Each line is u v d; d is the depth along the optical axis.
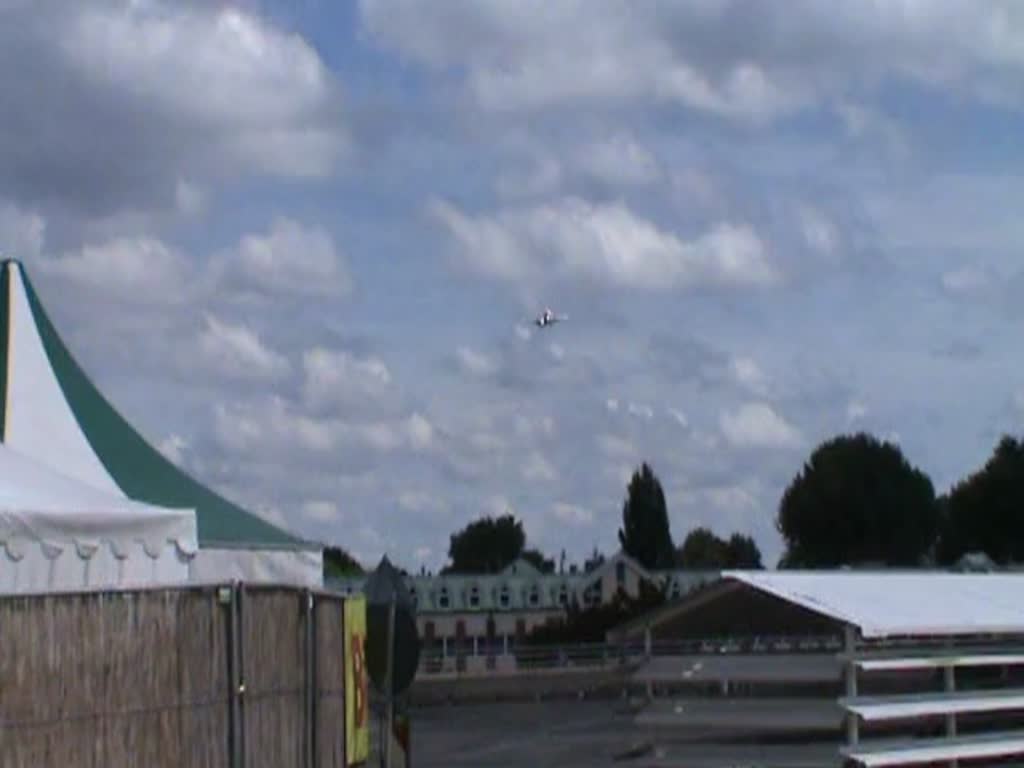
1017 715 29.67
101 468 37.97
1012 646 28.25
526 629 157.75
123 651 21.02
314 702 26.59
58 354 39.88
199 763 22.48
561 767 29.41
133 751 21.09
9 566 26.23
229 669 23.33
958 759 27.33
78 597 20.17
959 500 177.25
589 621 134.75
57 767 19.62
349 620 28.72
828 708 25.27
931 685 28.05
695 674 26.22
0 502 26.48
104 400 40.19
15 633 19.03
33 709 19.27
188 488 39.25
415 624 30.16
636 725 26.91
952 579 29.83
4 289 39.25
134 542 28.53
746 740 25.98
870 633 24.52
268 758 24.61
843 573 28.48
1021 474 172.75
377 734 35.66
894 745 25.86
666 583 151.88
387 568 30.33
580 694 90.75
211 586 23.02
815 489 177.50
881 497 174.88
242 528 38.59
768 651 26.67
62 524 27.06
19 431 37.31
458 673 107.62
